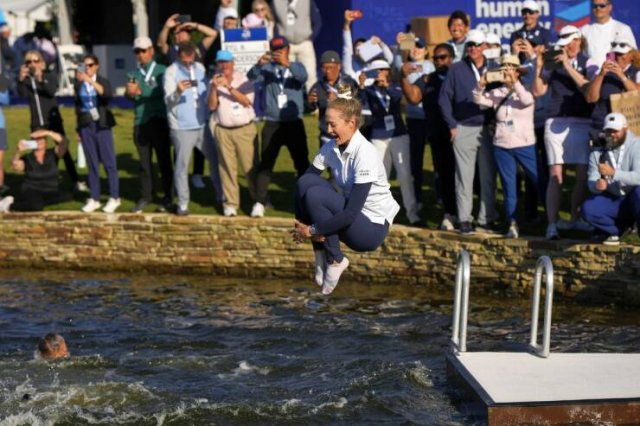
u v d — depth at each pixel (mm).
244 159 26734
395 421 16297
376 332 21203
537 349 17812
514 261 23859
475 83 23938
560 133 23281
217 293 24891
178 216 26953
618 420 15398
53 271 27594
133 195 29469
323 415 16609
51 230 27656
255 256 26422
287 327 21641
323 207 14594
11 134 35375
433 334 21031
